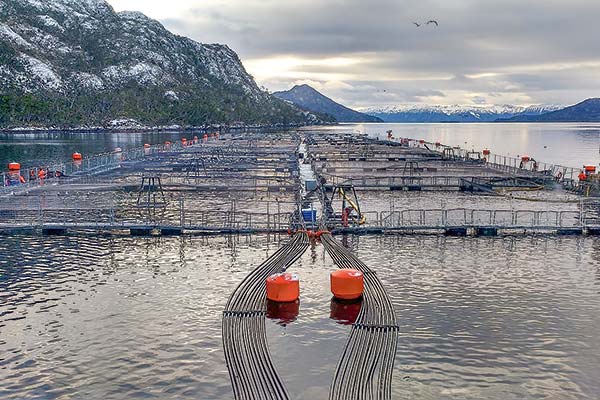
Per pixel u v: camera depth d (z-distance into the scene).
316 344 28.47
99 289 36.50
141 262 42.88
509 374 25.39
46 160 136.75
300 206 60.94
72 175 88.38
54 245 47.69
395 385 24.12
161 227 51.75
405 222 57.62
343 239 50.31
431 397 23.28
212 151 134.00
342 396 22.84
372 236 51.50
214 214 62.62
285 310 33.00
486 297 35.34
